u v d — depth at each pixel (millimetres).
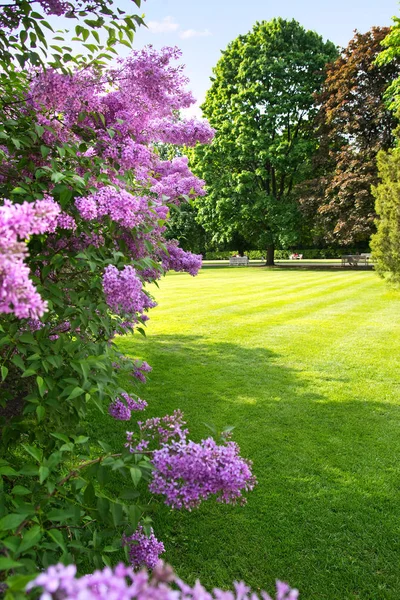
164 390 5363
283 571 2574
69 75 2492
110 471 3383
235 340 7879
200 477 1678
